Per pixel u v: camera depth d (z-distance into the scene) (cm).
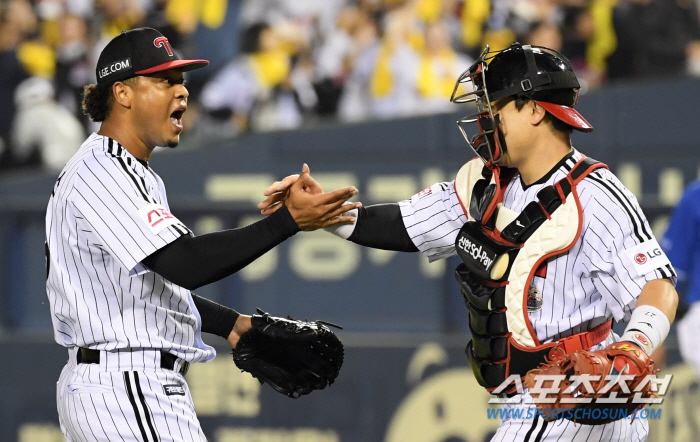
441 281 1919
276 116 2425
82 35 2477
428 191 984
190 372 1783
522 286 820
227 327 1056
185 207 1845
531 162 846
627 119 2186
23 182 2222
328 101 2444
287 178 917
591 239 806
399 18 2425
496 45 2466
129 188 873
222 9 2464
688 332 1653
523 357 830
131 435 892
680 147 2170
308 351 1061
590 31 2481
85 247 888
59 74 2452
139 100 912
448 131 2162
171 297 923
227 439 1775
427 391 1770
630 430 877
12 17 2423
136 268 876
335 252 1961
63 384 933
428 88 2408
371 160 2183
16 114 2412
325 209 848
